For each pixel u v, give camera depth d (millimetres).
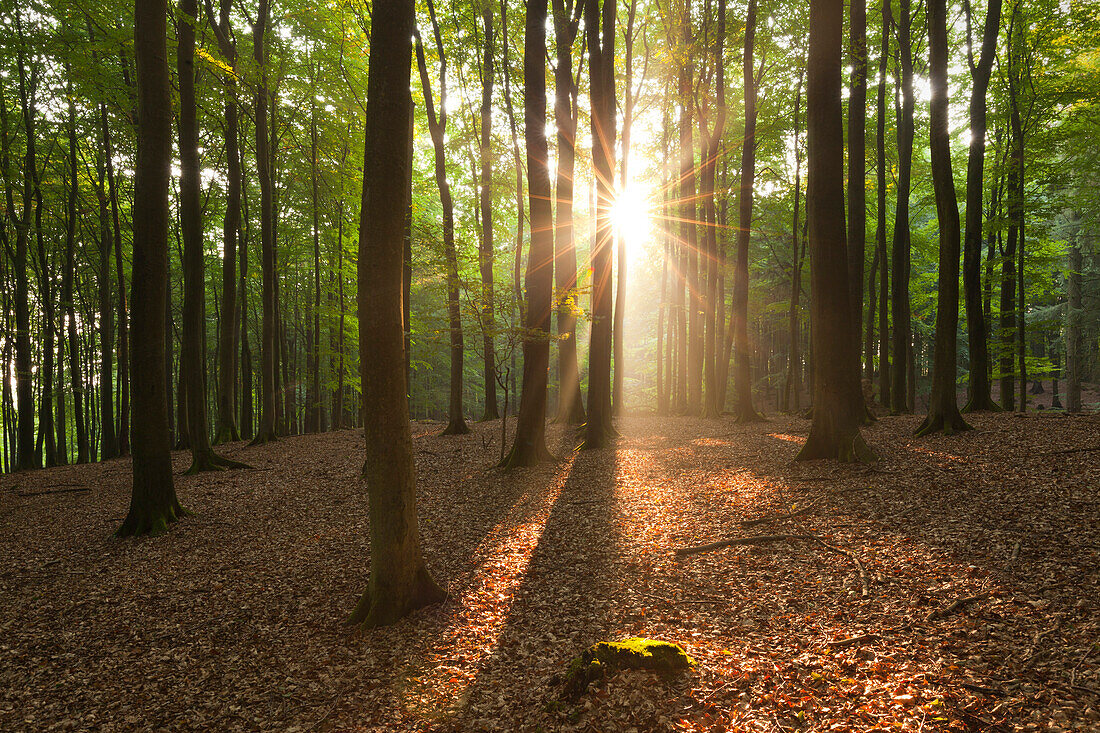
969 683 3965
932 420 11758
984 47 13891
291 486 13555
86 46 14453
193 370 15359
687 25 20016
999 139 19484
